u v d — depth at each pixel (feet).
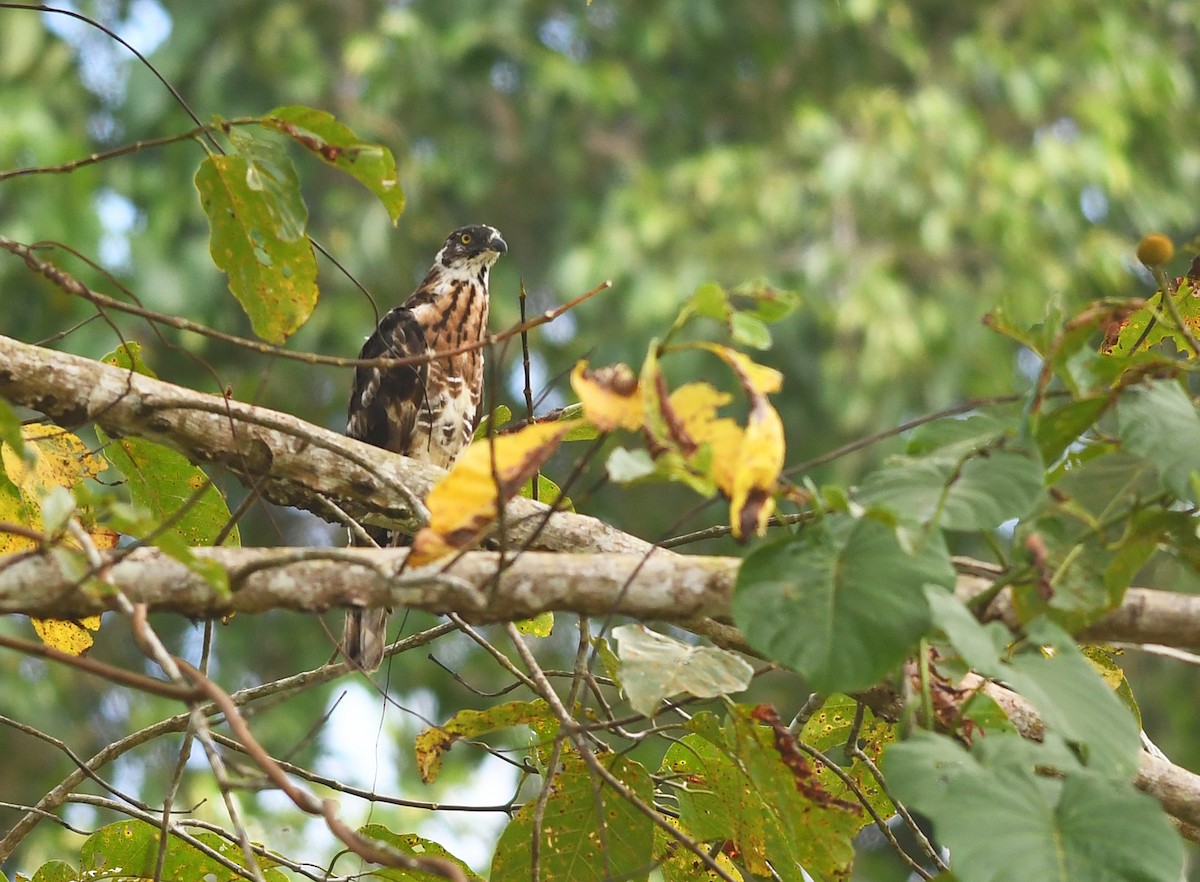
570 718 20.13
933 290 60.29
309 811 14.69
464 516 15.69
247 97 60.18
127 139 59.21
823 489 14.90
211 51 60.23
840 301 58.49
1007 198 59.82
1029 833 13.74
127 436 22.95
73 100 59.88
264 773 15.12
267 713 55.52
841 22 62.95
